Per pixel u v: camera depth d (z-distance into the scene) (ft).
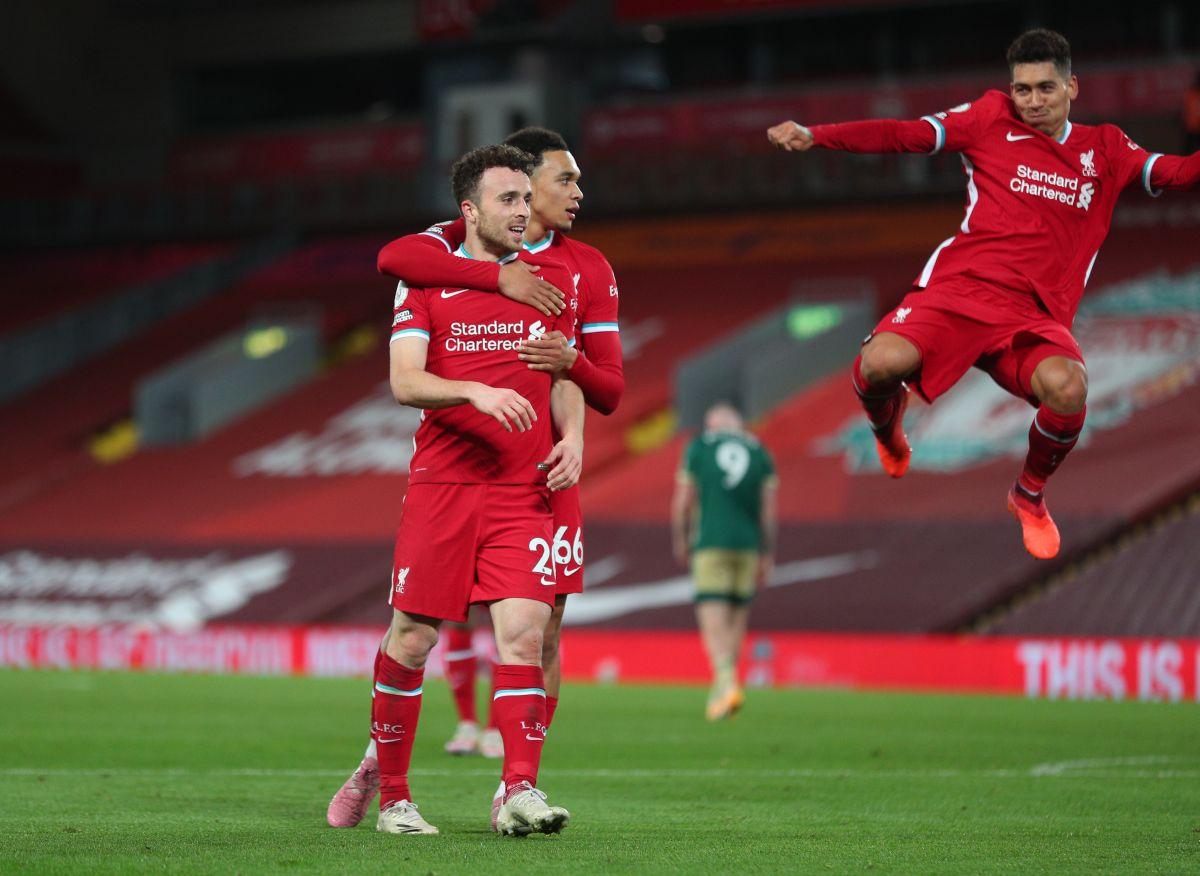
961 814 73.72
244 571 277.44
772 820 71.00
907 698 173.58
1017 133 70.18
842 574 238.68
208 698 166.09
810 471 270.05
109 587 281.13
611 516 267.39
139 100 413.18
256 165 400.67
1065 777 91.61
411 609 62.75
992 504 247.91
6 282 402.93
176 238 402.31
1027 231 69.26
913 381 70.03
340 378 350.64
